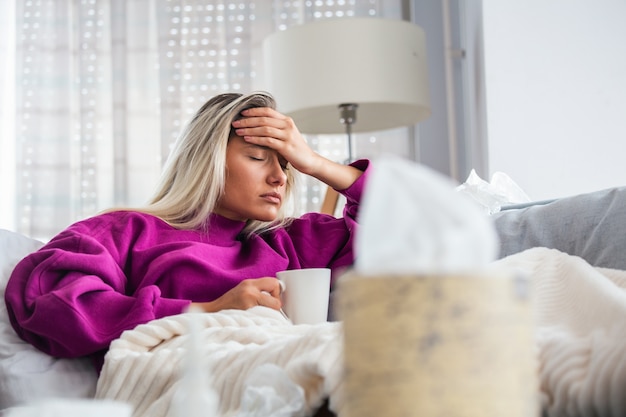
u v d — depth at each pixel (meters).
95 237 1.50
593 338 0.79
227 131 1.61
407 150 3.56
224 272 1.51
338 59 2.82
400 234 0.36
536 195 2.86
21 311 1.32
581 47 2.83
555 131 2.84
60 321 1.27
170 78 3.61
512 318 0.37
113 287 1.41
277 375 0.76
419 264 0.36
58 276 1.37
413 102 2.91
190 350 0.40
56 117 3.61
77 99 3.64
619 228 1.34
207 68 3.63
